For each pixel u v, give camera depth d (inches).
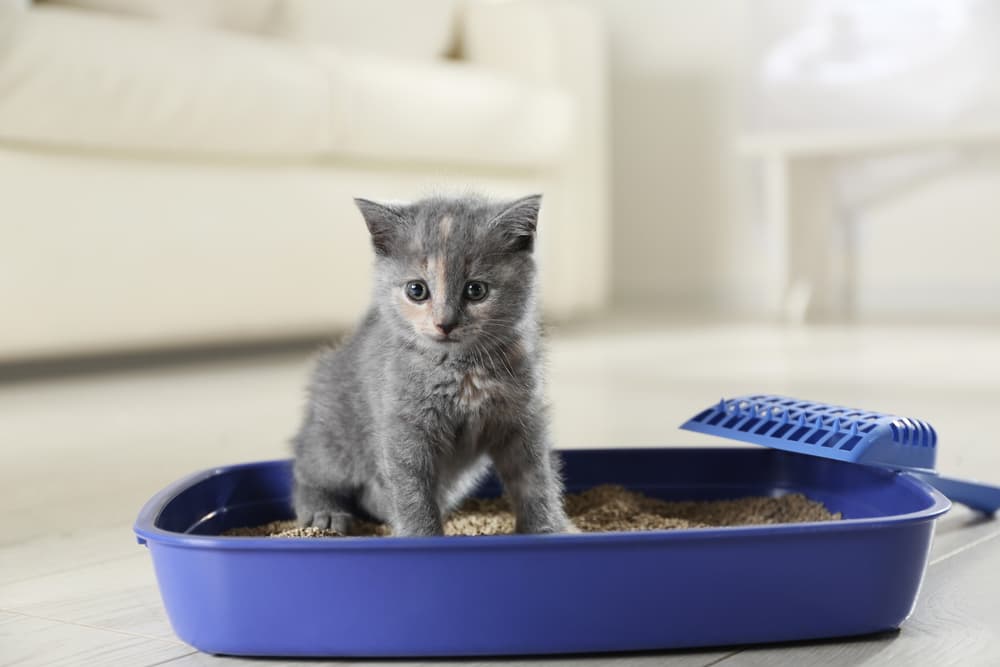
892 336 94.2
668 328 104.4
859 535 37.2
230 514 44.6
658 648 37.0
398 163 87.0
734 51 121.0
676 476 47.4
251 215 77.2
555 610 36.6
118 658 37.1
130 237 71.1
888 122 110.2
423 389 41.3
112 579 41.8
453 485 43.9
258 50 76.7
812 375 72.7
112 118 68.3
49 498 49.4
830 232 111.4
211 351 93.4
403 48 100.7
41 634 38.4
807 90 114.5
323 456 43.9
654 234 127.7
